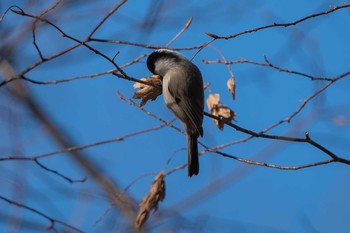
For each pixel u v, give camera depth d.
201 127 10.23
